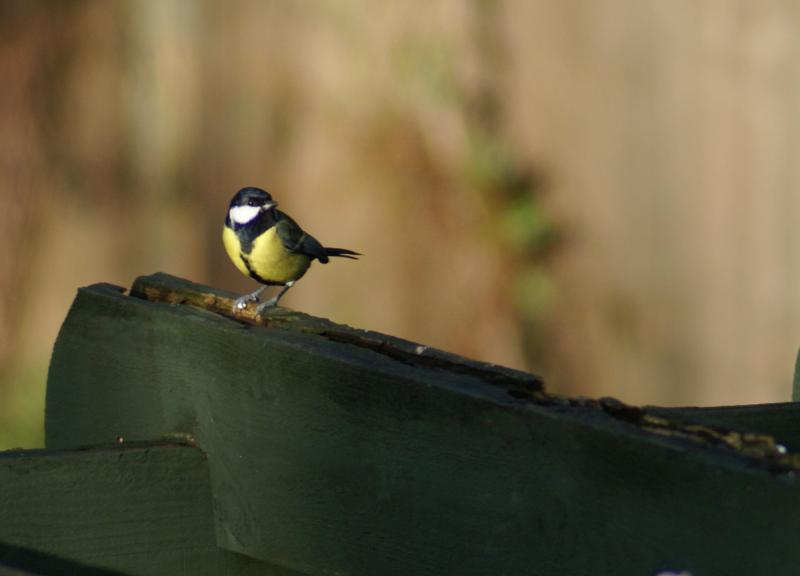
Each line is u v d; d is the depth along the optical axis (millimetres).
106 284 4199
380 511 3479
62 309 18219
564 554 3117
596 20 16797
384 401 3436
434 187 17141
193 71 18250
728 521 2844
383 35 17219
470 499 3281
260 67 17812
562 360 16891
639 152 16562
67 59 18453
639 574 2988
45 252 18312
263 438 3723
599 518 3047
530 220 17094
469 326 16922
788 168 15547
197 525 3818
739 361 15969
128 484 3689
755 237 15805
